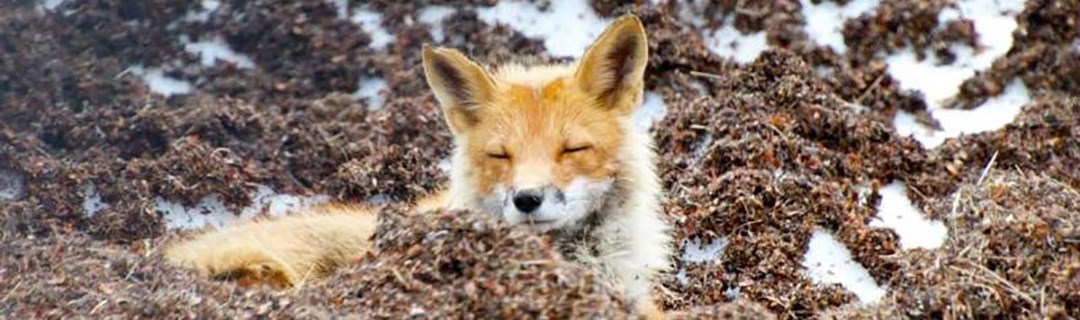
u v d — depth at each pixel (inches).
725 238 726.5
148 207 775.7
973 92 832.9
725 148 773.9
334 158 818.2
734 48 871.1
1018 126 792.9
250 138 823.7
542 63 871.7
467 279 579.5
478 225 592.1
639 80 657.0
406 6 911.7
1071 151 780.6
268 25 901.8
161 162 794.8
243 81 875.4
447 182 792.3
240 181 793.6
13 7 900.6
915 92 834.8
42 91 852.0
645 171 670.5
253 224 705.6
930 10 866.8
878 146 785.6
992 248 651.5
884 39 865.5
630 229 659.4
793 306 684.1
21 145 811.4
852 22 870.4
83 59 877.2
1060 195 704.4
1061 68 834.8
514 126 636.1
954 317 625.3
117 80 863.1
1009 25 862.5
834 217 729.0
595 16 900.0
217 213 786.2
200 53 892.0
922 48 860.6
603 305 574.2
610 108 656.4
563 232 647.1
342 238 682.8
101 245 690.8
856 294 690.8
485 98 652.1
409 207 693.9
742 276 704.4
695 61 860.6
